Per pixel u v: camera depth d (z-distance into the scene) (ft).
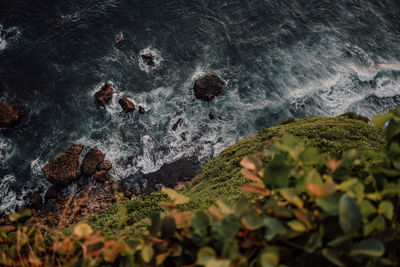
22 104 57.57
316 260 5.03
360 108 60.08
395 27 77.92
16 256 6.76
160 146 52.95
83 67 62.85
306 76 64.95
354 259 4.76
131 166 50.34
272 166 5.28
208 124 56.18
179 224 5.90
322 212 5.12
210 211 5.68
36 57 63.52
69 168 47.91
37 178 48.70
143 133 54.34
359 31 75.41
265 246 5.09
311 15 77.97
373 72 66.08
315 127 32.63
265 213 5.81
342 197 4.72
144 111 57.16
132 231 18.13
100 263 5.82
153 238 5.60
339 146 26.91
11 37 66.23
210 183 29.76
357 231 5.19
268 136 36.42
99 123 55.57
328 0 81.71
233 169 31.01
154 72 63.57
